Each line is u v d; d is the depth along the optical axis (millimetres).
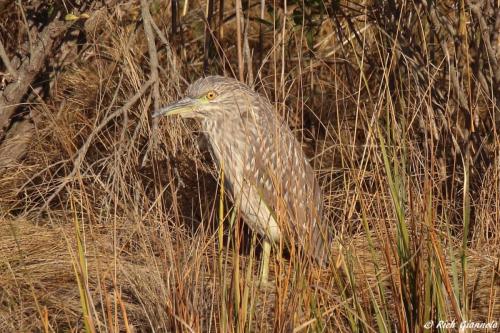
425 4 12516
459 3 12695
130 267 11000
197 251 9844
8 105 13336
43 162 13555
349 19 13969
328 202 12672
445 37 12609
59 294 10984
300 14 14156
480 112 13320
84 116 13844
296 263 9367
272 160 11555
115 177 12094
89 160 13625
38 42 13125
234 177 11789
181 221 12523
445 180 12148
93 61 14492
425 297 8914
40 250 11797
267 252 11359
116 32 13578
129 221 11820
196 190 13109
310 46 14250
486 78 12820
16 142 13828
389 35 13070
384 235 9586
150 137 12656
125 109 12414
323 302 9438
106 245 11625
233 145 11711
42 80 14109
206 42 14586
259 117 11688
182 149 13352
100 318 10312
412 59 12680
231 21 16516
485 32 12102
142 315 10445
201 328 9305
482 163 12602
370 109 13984
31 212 12867
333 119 14617
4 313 10602
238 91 11750
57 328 10328
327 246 9836
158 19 15828
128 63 13523
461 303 9711
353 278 9680
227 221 12531
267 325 9836
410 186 9578
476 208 12086
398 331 9398
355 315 9188
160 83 13125
